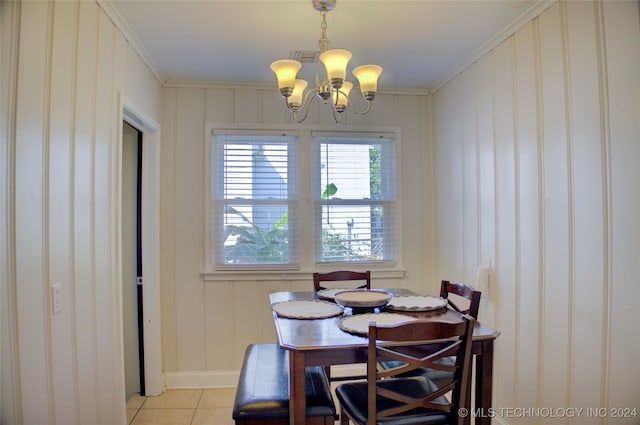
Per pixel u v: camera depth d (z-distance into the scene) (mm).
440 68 2857
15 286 1207
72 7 1597
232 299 3088
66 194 1532
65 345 1507
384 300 1918
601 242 1624
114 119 2045
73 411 1564
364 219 3270
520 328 2143
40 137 1356
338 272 2645
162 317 3008
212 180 3088
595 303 1651
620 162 1540
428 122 3322
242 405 1604
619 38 1548
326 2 1919
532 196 2055
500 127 2344
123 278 2895
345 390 1758
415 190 3318
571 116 1788
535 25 2029
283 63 1753
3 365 1156
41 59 1369
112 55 2027
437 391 1483
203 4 1973
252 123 3131
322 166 3232
